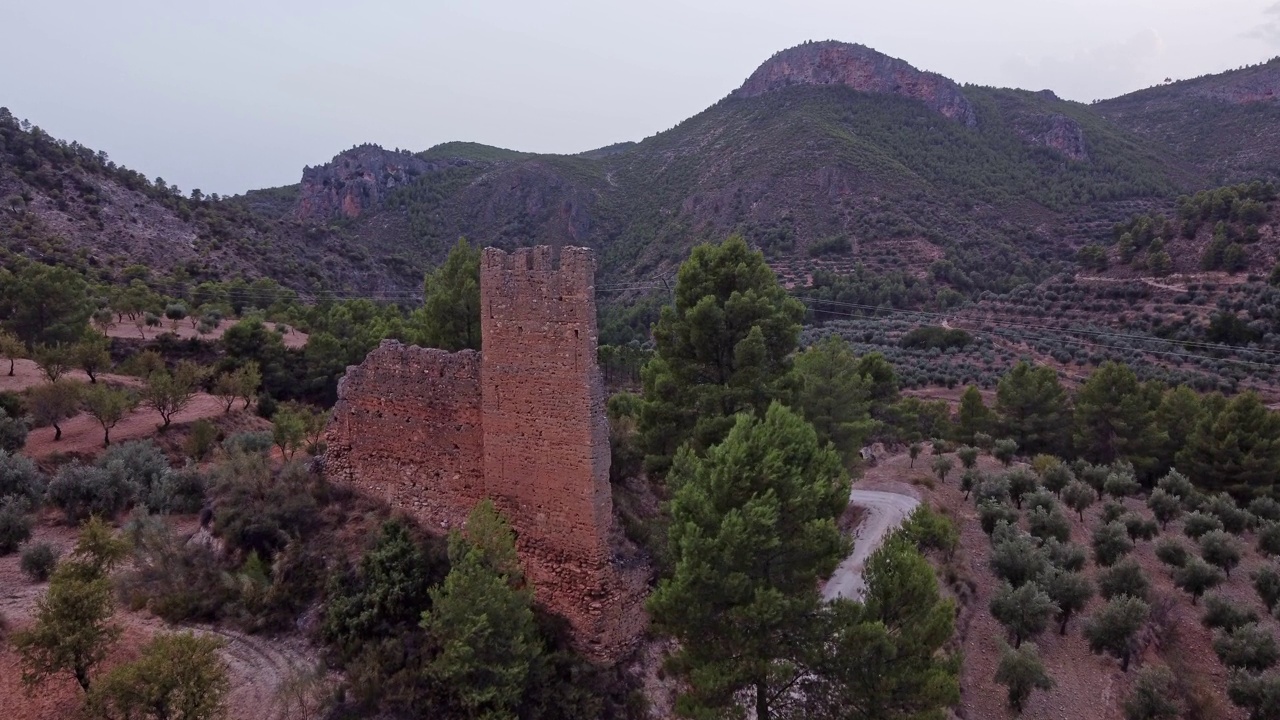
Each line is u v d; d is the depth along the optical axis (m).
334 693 20.38
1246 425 49.53
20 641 18.33
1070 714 26.53
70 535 31.69
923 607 18.77
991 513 39.75
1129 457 54.72
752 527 18.11
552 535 22.50
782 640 18.64
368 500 26.97
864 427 40.53
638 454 29.89
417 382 25.50
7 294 58.50
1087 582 31.80
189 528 31.28
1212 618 31.70
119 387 51.84
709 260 33.91
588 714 20.47
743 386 30.95
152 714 17.89
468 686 19.03
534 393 22.38
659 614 19.12
